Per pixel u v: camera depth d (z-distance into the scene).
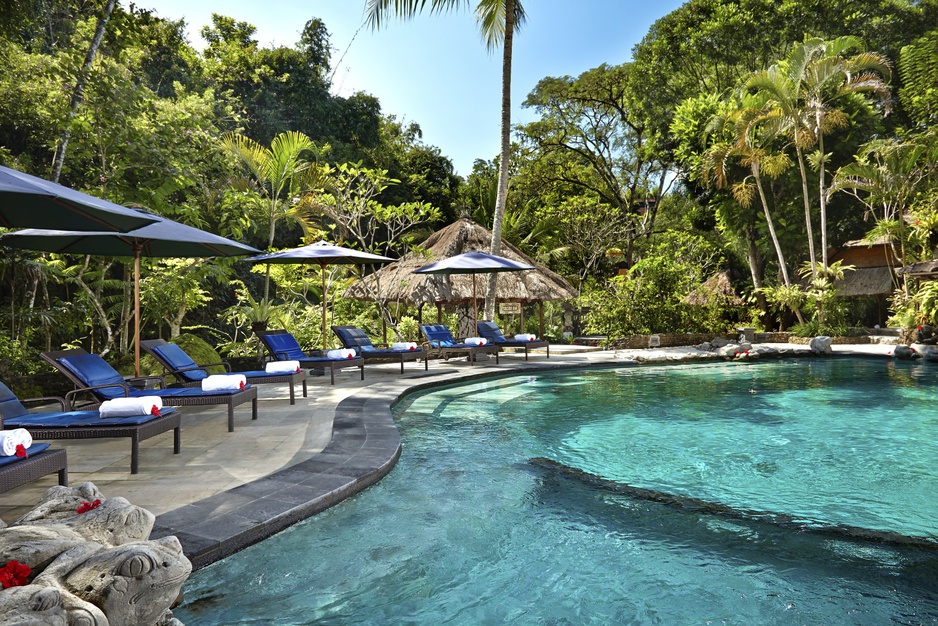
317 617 2.75
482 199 31.42
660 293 17.92
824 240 19.59
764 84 18.98
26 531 2.31
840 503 4.27
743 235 25.28
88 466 4.80
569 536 3.70
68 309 11.45
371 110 34.59
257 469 4.67
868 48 24.95
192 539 3.21
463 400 8.91
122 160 11.42
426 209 15.79
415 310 21.05
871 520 3.93
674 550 3.49
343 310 17.78
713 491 4.54
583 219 26.12
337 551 3.43
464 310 17.00
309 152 28.45
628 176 35.38
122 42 11.33
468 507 4.19
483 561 3.35
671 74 28.55
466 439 6.33
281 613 2.77
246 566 3.21
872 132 22.77
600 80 32.84
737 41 25.97
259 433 6.04
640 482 4.77
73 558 2.10
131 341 14.29
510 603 2.89
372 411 7.22
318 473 4.52
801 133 19.02
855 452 5.69
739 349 14.59
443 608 2.84
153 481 4.34
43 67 10.70
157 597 2.10
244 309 14.84
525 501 4.33
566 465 5.30
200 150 13.82
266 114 29.86
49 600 1.78
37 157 14.46
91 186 11.79
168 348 7.41
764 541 3.61
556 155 35.88
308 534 3.66
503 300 18.12
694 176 24.44
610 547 3.54
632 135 34.38
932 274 16.19
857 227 24.02
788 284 20.56
